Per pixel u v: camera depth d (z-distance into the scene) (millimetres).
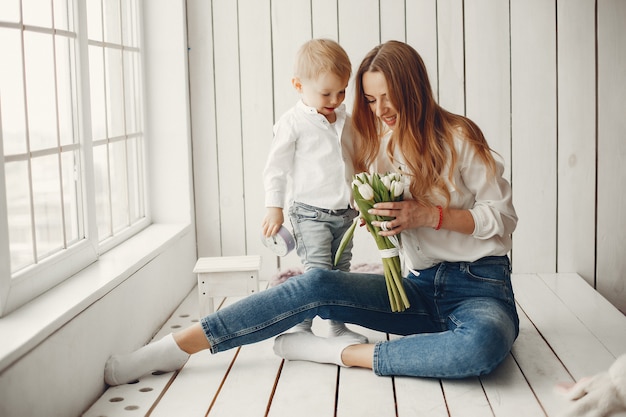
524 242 4039
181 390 2484
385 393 2414
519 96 3943
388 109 2590
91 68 3092
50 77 2594
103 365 2539
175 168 3941
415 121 2562
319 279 2646
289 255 4113
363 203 2596
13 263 2318
